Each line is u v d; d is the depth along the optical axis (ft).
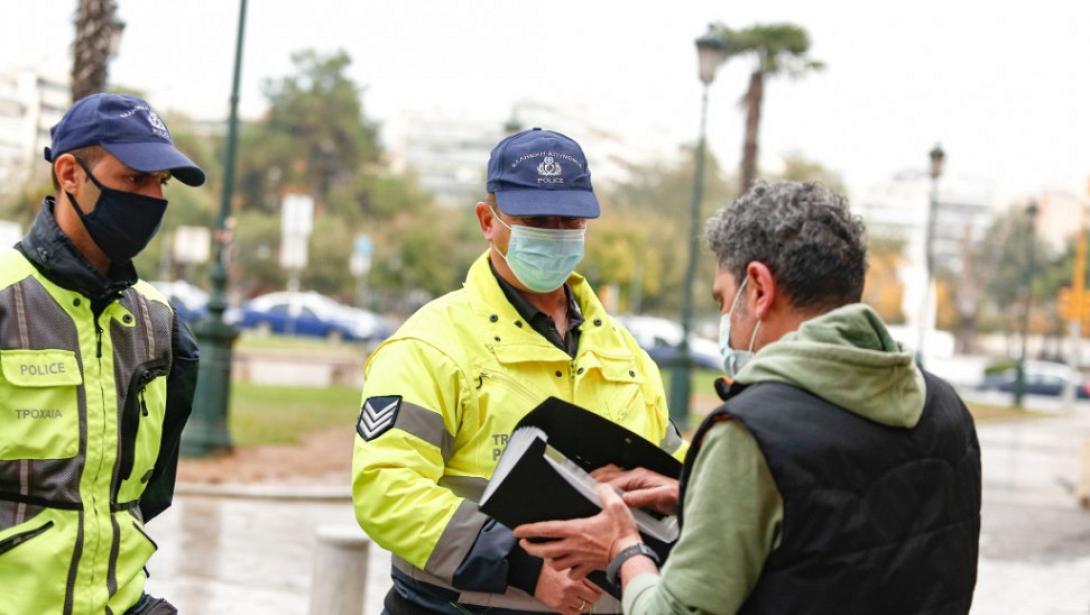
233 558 29.96
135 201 9.90
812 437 7.73
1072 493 56.80
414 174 280.92
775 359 8.07
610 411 11.16
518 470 8.77
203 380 45.14
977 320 320.91
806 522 7.63
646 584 8.38
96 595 9.64
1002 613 29.60
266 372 85.56
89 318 9.80
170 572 27.86
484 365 10.80
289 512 37.47
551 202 10.63
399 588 11.01
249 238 231.30
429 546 10.03
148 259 181.47
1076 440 88.63
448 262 246.27
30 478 9.36
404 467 10.23
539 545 9.06
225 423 45.47
